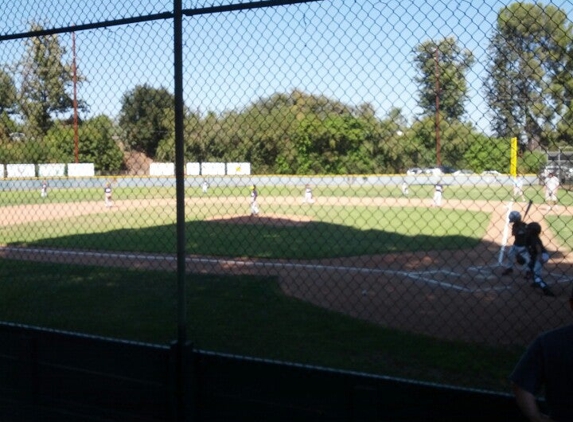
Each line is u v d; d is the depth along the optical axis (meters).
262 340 7.12
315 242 14.87
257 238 15.74
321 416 3.99
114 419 4.60
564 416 2.95
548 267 11.52
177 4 4.52
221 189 17.81
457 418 3.68
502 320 7.84
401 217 18.47
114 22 4.89
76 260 12.63
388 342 6.97
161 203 21.47
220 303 8.82
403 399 3.80
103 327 7.67
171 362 4.38
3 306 8.79
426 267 11.53
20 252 13.68
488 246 14.02
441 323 7.74
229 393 4.29
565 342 2.97
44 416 4.84
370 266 11.63
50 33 5.21
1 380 5.04
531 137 4.22
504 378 5.84
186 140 5.78
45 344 4.88
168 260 12.53
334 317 8.02
